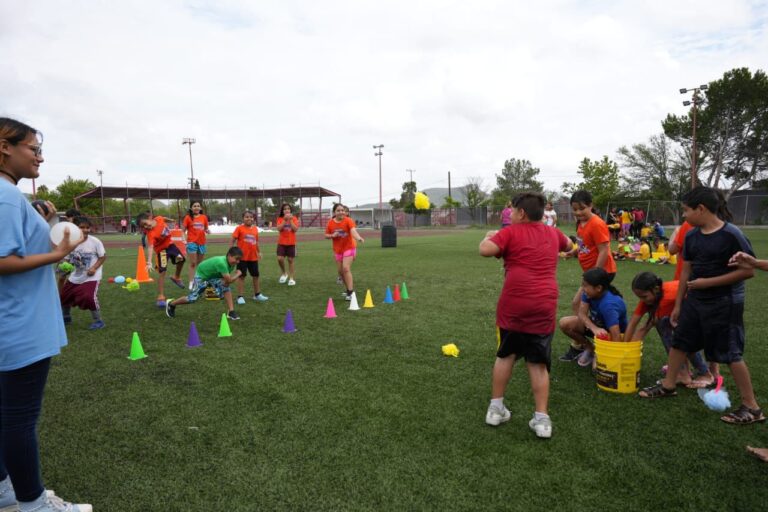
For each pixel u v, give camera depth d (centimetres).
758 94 3878
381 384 390
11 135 207
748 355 454
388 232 1962
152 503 233
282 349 492
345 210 757
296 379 403
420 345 503
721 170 4353
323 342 517
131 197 4959
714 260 316
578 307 455
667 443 289
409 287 888
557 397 364
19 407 210
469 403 351
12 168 213
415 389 379
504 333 309
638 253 1412
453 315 646
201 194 5259
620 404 350
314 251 1805
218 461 272
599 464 265
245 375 414
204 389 382
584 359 440
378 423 319
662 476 253
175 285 961
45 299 218
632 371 367
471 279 991
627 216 2147
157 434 305
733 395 364
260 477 255
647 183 4369
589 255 448
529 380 400
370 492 240
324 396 366
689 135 4188
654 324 411
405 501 232
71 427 316
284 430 310
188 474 259
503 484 246
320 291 862
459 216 5359
